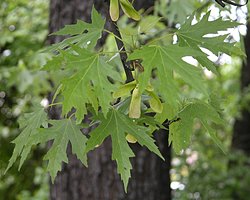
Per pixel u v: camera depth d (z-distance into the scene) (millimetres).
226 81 8664
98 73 1698
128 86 1802
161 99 1978
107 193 3887
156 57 1626
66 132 1924
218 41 1916
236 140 9039
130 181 3975
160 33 3467
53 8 4047
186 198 7973
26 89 6477
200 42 1903
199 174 8211
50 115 3637
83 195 3887
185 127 2010
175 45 1648
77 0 3932
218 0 2229
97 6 3791
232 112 8273
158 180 4055
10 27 8039
